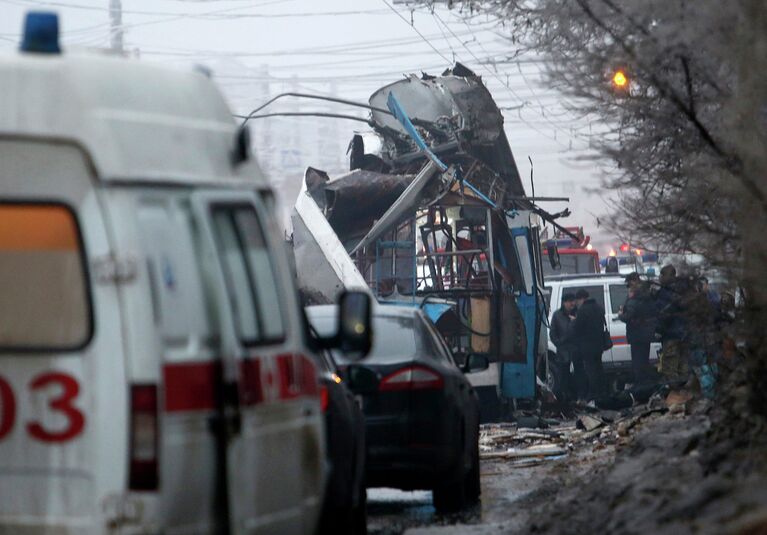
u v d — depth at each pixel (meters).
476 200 77.94
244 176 24.02
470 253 77.12
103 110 21.12
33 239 20.83
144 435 20.47
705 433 36.97
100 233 20.66
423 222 84.06
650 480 33.34
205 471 21.39
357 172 78.00
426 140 80.12
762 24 32.34
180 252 21.55
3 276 20.88
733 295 38.56
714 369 48.88
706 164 36.16
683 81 36.88
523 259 79.62
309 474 25.17
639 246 40.19
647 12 35.03
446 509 44.25
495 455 60.78
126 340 20.50
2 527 20.75
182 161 22.22
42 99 20.89
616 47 36.72
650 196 39.53
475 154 80.88
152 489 20.47
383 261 77.75
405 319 44.50
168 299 21.08
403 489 44.28
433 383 42.53
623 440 56.84
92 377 20.56
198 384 21.33
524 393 77.75
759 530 22.95
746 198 32.72
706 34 33.47
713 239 37.50
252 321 23.08
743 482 27.14
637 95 38.28
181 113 22.66
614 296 95.19
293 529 24.25
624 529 28.52
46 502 20.67
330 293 74.88
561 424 75.69
